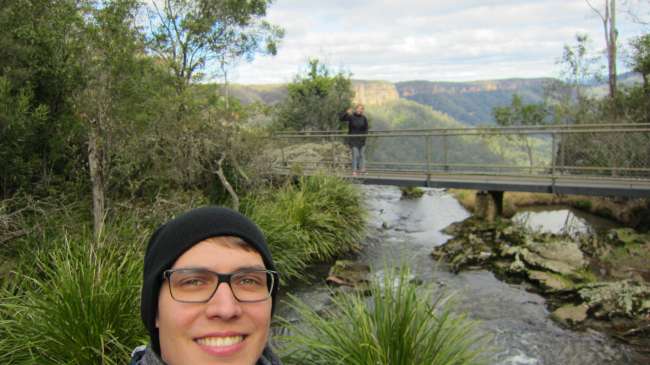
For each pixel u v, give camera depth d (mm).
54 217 4922
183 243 826
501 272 7262
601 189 8398
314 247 7543
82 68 5086
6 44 4957
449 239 9242
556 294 6332
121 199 6160
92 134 5012
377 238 9367
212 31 9227
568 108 14641
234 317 805
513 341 5133
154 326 874
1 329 3189
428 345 3014
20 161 5066
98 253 3740
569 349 4953
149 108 5922
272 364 980
